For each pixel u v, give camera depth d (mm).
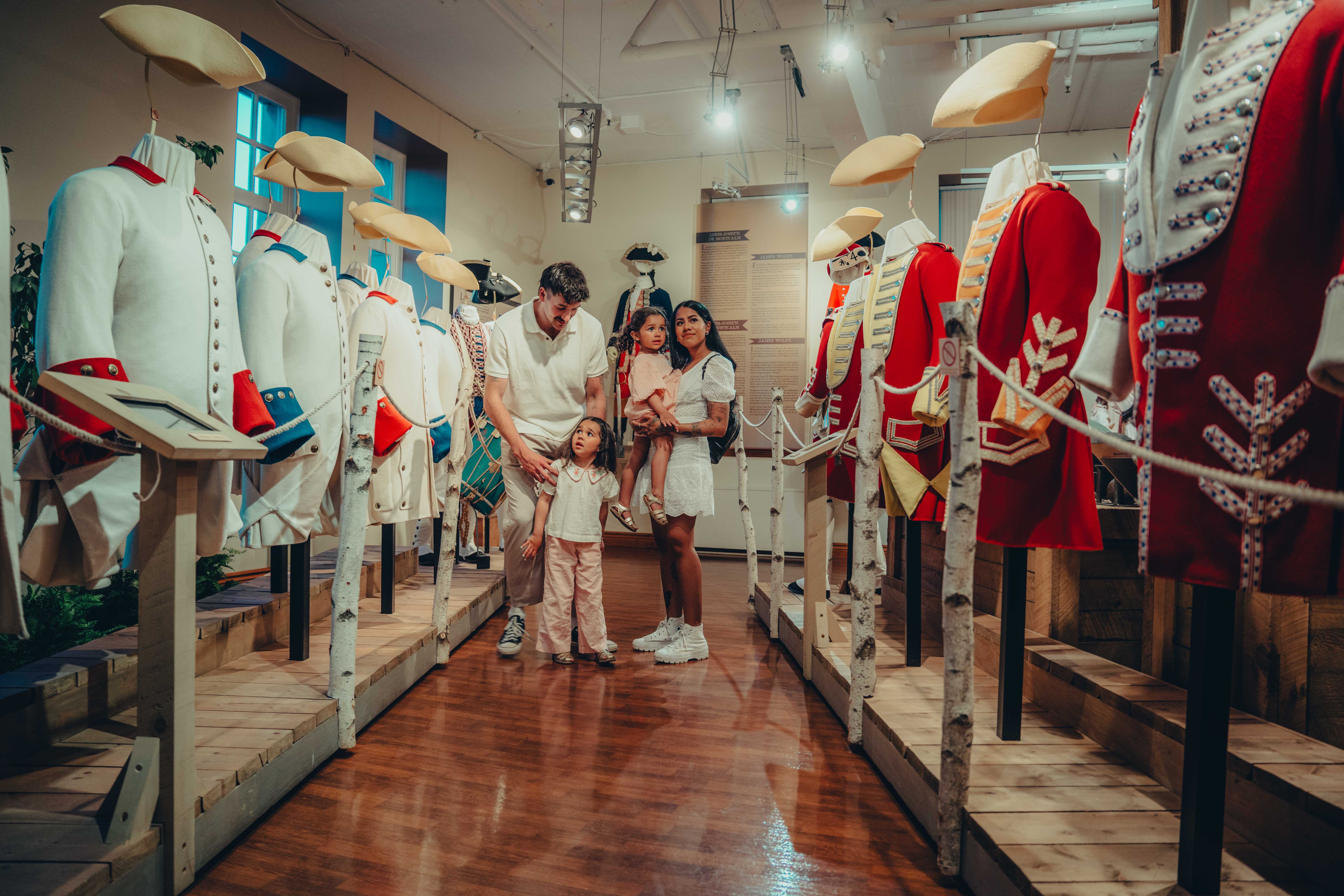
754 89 6031
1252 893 1302
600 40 5348
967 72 2086
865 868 1677
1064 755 1910
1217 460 1175
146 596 1463
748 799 2014
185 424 1510
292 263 2516
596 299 7703
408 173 6516
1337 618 1670
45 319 1635
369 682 2465
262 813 1827
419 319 3455
